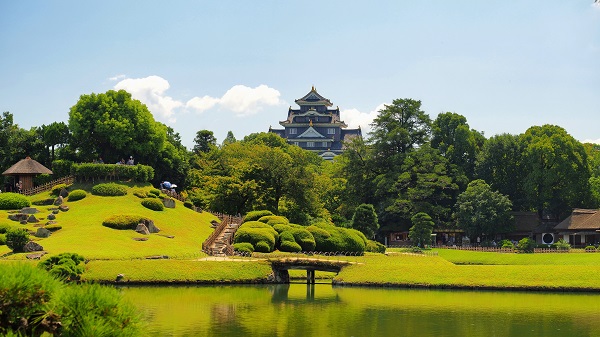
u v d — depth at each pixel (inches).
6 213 3344.0
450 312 2060.8
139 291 2402.8
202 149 5575.8
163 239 3208.7
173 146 4638.3
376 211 4926.2
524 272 2694.4
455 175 5113.2
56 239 2950.3
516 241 4766.2
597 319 1943.9
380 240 4931.1
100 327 861.2
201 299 2262.6
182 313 1985.7
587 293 2512.3
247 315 1978.3
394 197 4928.6
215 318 1913.1
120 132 4197.8
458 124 5531.5
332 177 5201.8
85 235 3021.7
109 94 4345.5
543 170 4943.4
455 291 2568.9
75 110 4288.9
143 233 3228.3
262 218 3494.1
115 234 3115.2
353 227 4084.6
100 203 3614.7
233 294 2415.1
